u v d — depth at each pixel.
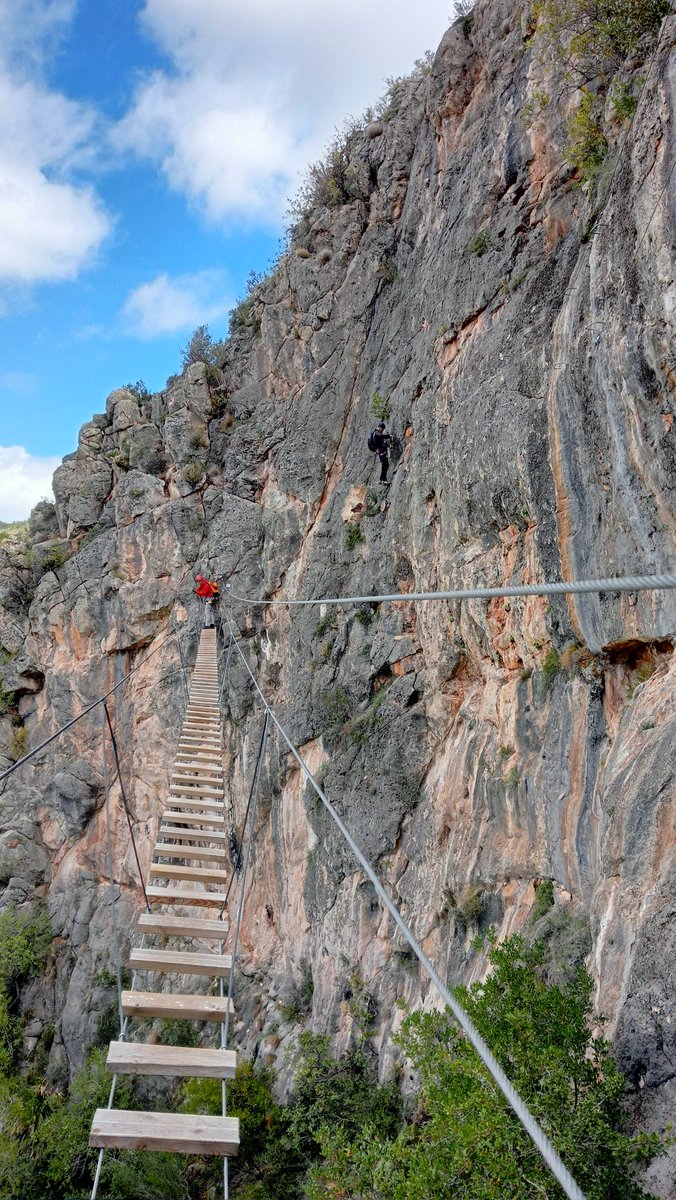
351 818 21.83
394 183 28.92
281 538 30.34
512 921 14.38
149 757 36.41
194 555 36.28
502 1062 8.31
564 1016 8.79
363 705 23.31
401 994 18.34
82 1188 25.62
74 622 39.47
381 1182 9.88
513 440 15.05
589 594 12.70
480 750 17.08
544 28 14.29
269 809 27.05
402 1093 16.95
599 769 12.69
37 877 40.00
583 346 12.52
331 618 25.78
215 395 37.19
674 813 9.42
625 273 11.20
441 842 18.20
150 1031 30.48
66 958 36.97
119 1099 27.36
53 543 42.81
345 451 28.27
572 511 13.26
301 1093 18.73
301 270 32.28
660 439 10.66
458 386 19.11
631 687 12.41
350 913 21.09
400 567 22.70
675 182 10.06
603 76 14.20
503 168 19.09
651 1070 7.96
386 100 32.12
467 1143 7.66
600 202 14.29
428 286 23.19
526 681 15.68
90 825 38.75
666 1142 7.21
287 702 26.88
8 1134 26.59
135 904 35.97
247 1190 18.92
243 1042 24.03
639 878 9.59
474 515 17.23
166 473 39.19
